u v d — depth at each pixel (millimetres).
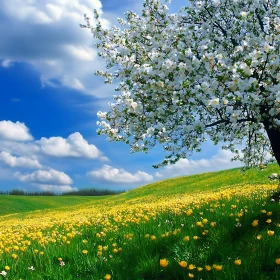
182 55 8180
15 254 6773
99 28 10711
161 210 12078
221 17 10203
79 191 146875
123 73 9570
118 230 8477
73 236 8117
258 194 12289
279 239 5484
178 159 9438
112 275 5180
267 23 9016
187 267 4996
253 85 7137
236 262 4621
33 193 131500
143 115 8820
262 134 11828
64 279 5172
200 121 8539
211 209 9344
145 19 10609
